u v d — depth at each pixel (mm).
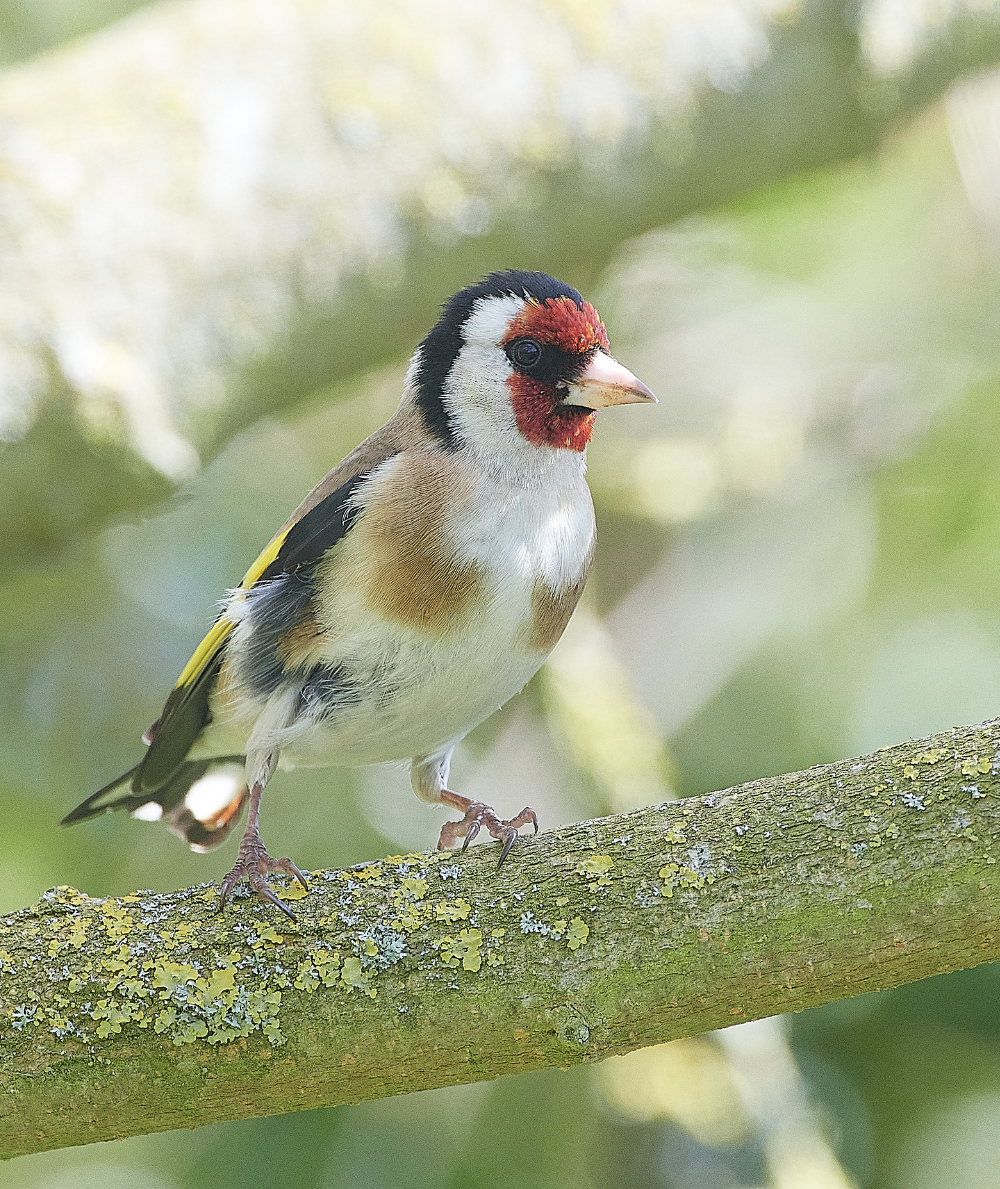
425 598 6043
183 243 7957
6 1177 9234
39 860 9555
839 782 4664
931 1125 8953
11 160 7809
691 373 11703
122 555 10484
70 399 7445
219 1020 4543
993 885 4410
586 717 9164
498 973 4570
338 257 8398
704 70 9219
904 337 11000
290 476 11055
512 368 6398
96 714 10203
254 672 6309
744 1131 8359
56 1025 4547
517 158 8844
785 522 10734
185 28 8609
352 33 8750
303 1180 8586
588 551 6477
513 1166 8578
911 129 10445
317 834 9445
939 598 10227
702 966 4527
